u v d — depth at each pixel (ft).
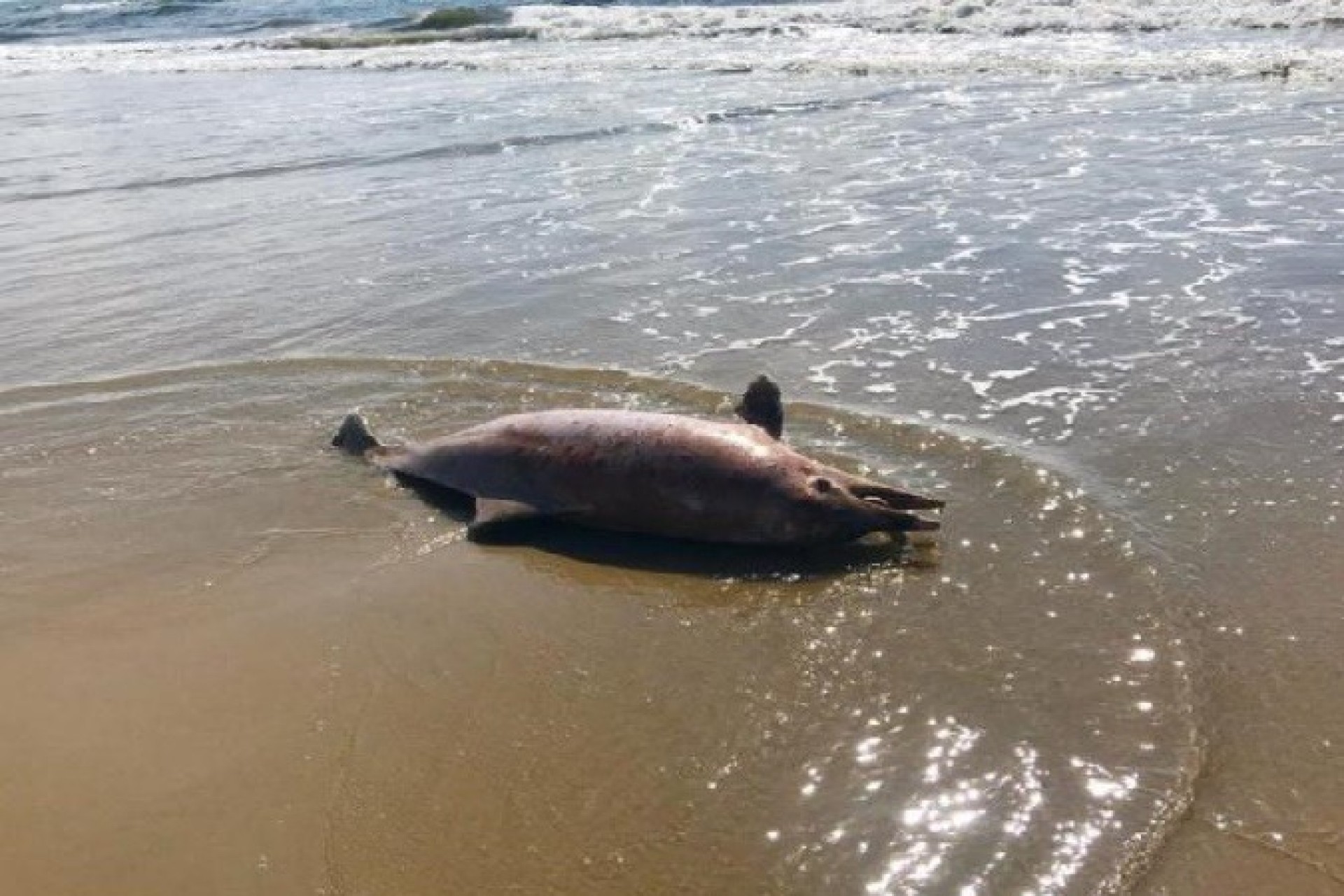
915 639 15.98
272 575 18.78
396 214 39.45
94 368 27.66
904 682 15.08
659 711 14.89
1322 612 15.75
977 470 20.16
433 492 21.40
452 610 17.56
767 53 67.00
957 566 17.69
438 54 78.59
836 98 53.31
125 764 14.42
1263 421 21.01
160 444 23.62
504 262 33.40
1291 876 11.72
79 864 12.82
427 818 13.29
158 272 34.68
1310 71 49.60
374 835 13.05
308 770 14.17
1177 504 18.62
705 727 14.51
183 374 26.96
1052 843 12.34
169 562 19.26
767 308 28.19
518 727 14.76
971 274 29.43
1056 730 14.01
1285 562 16.92
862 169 40.52
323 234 37.58
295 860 12.74
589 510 19.69
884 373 24.13
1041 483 19.43
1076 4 70.08
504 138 49.85
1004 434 21.26
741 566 18.37
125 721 15.26
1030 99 49.88
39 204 43.80
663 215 36.81
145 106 66.85
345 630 17.11
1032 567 17.40
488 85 64.49
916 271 29.99
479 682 15.74
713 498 18.85
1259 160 37.65
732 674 15.53
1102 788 13.05
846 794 13.19
